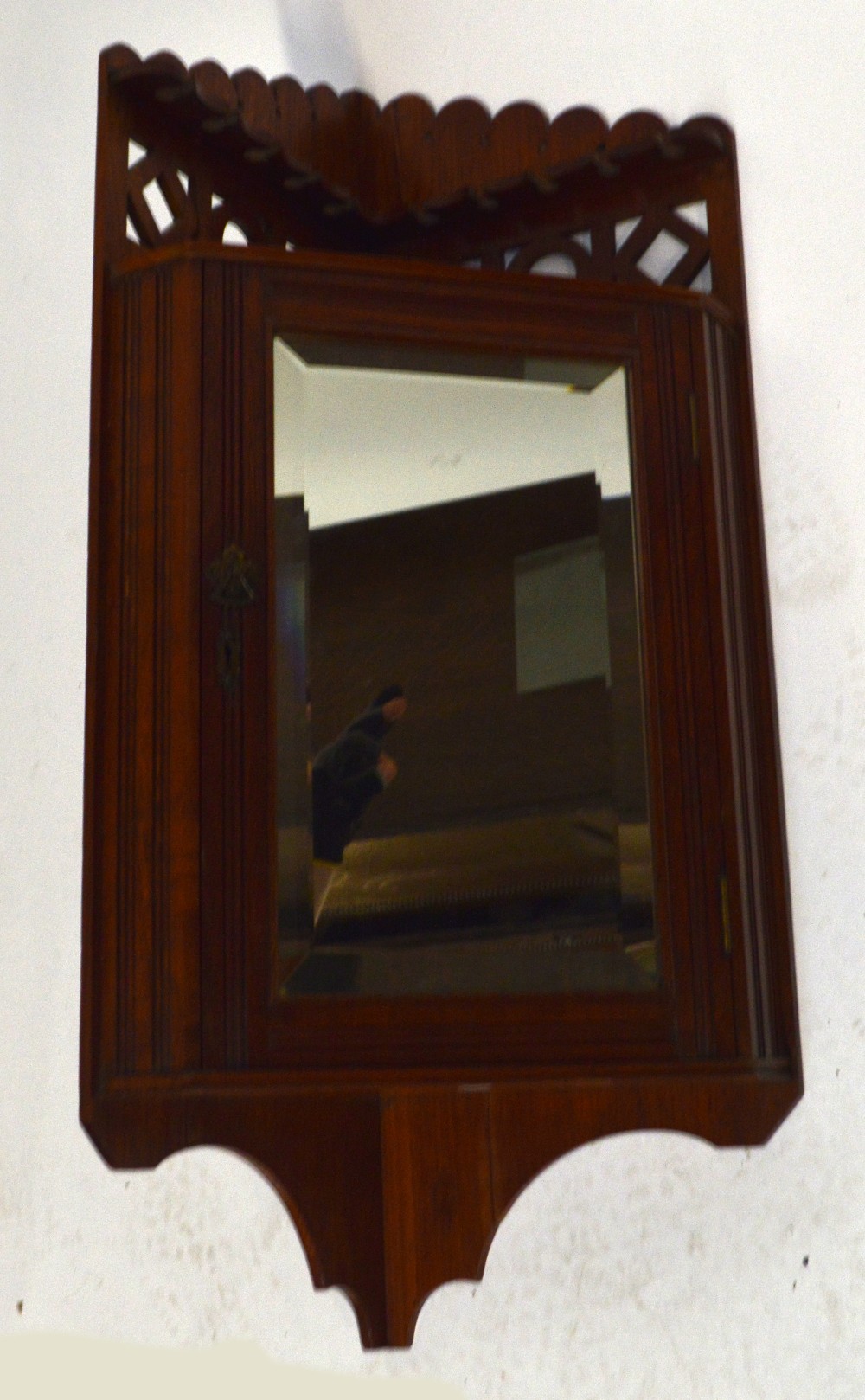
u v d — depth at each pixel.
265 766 0.97
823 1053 1.06
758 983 1.01
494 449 1.04
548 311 1.05
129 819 0.97
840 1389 1.01
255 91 1.20
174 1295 1.21
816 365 1.14
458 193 1.23
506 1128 1.05
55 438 1.40
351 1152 1.04
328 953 0.95
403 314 1.03
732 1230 1.08
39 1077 1.29
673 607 1.03
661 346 1.07
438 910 0.97
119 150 1.08
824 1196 1.05
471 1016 0.96
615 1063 0.96
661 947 0.98
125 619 0.99
